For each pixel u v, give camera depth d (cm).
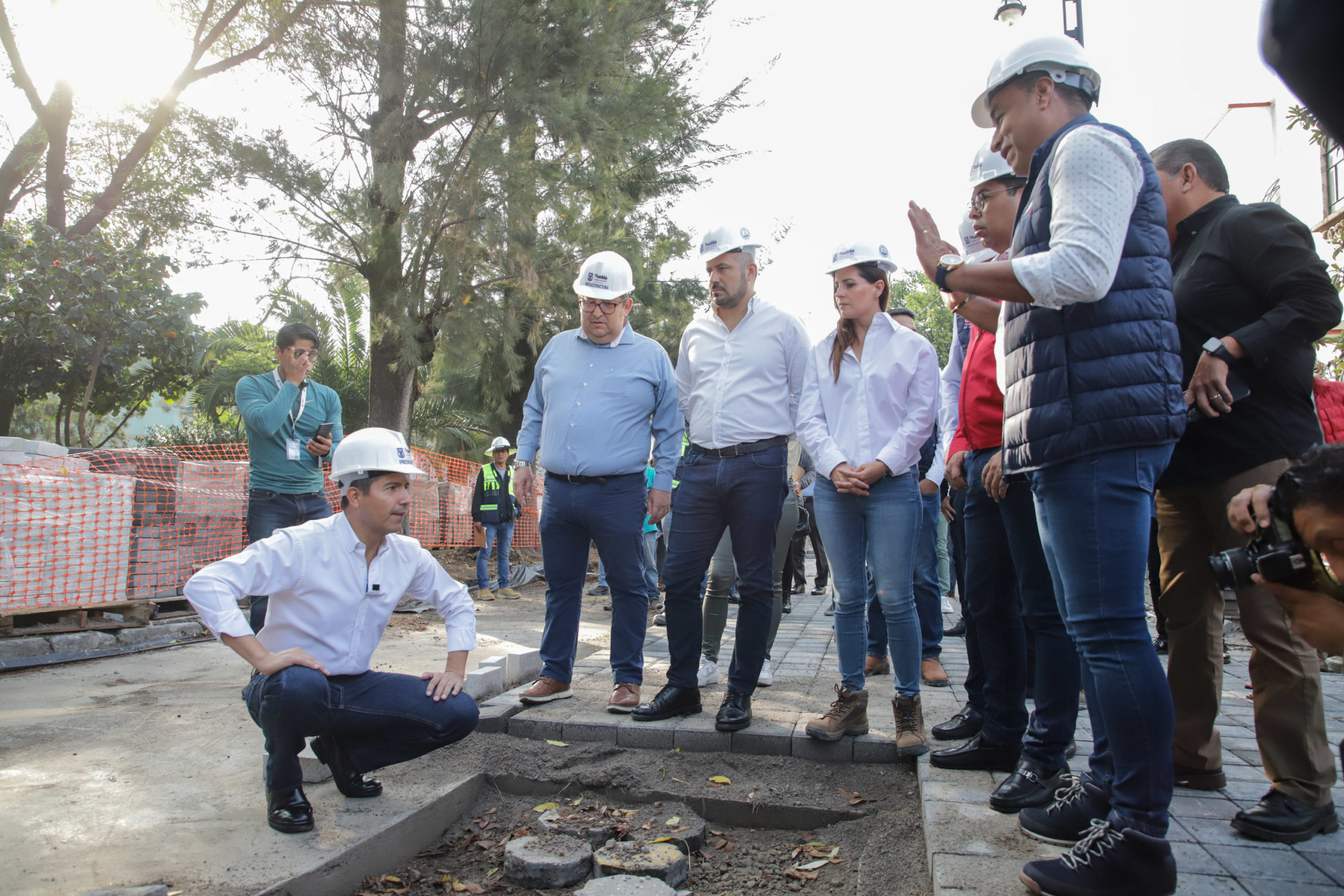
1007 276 225
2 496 566
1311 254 271
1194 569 297
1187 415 247
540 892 284
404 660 588
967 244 379
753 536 394
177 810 307
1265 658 265
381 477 307
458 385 1786
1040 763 291
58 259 1073
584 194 1149
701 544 407
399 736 318
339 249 1093
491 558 1354
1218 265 288
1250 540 179
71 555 604
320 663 297
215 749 378
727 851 317
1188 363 296
